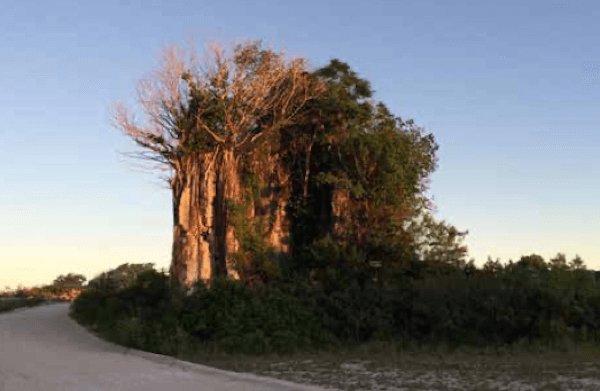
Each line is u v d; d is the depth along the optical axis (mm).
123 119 43875
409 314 34031
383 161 45344
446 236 42812
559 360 25469
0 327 41656
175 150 44500
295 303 34469
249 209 45531
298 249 47469
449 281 34375
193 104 43969
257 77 44500
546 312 31656
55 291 106938
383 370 23453
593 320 31641
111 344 33688
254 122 45375
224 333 32469
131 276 62844
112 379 20891
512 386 19297
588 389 18625
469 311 32531
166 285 46719
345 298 34875
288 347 31266
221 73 44062
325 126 47562
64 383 19891
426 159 47812
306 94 45625
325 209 47781
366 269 40375
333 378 21641
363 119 47156
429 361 26109
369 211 45250
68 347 31625
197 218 43938
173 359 27141
